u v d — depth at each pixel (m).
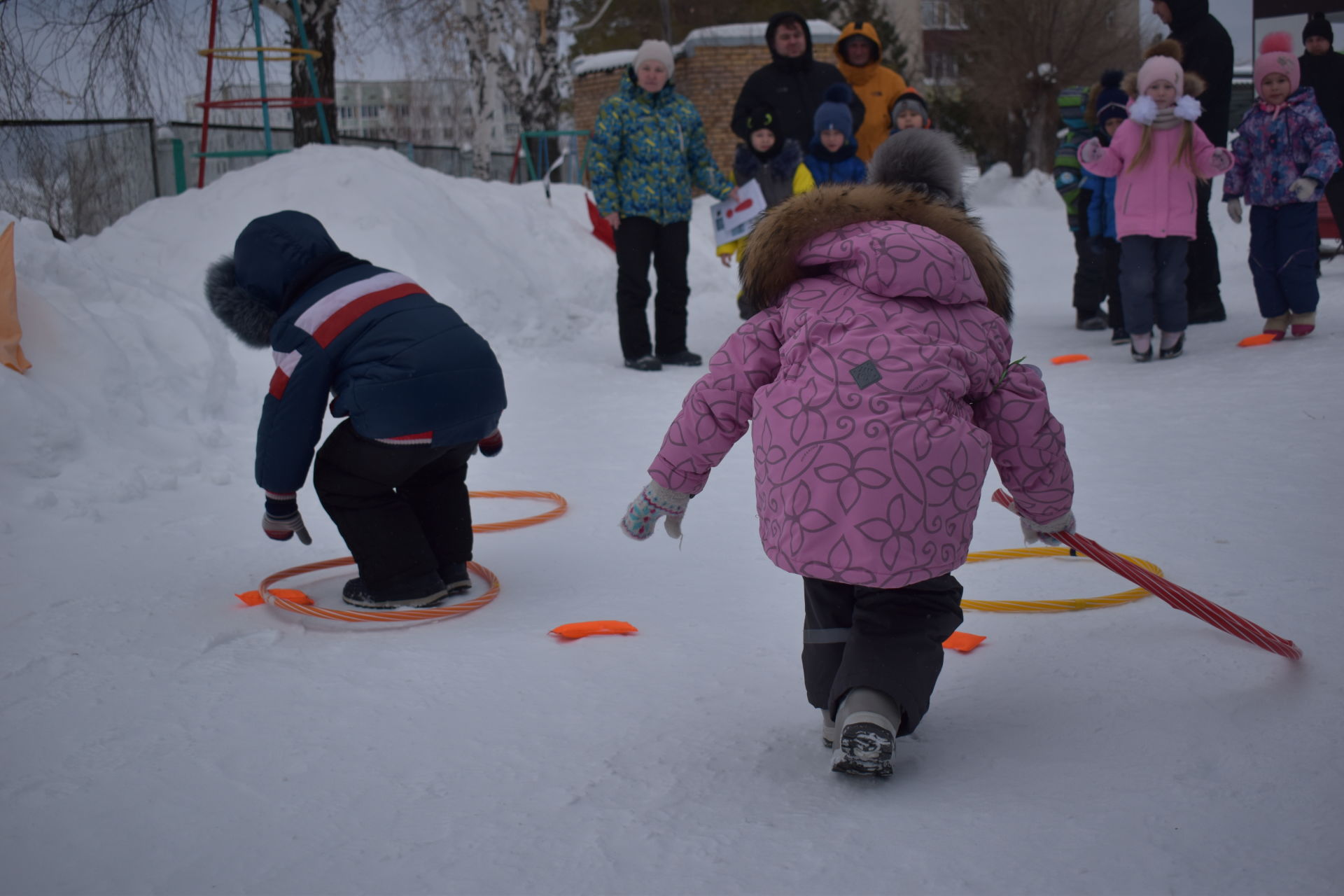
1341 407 5.71
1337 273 11.55
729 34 23.20
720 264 14.13
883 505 2.27
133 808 2.31
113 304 6.29
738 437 2.57
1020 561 3.92
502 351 9.03
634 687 2.94
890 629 2.37
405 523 3.68
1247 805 2.14
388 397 3.44
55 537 4.38
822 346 2.40
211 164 13.92
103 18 12.11
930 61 39.59
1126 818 2.12
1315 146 7.47
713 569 3.99
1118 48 31.19
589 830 2.18
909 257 2.40
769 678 2.98
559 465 5.72
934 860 2.00
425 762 2.51
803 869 2.00
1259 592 3.35
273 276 3.57
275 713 2.80
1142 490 4.60
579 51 32.31
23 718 2.77
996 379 2.46
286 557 4.25
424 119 33.12
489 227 11.20
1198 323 9.36
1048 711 2.67
